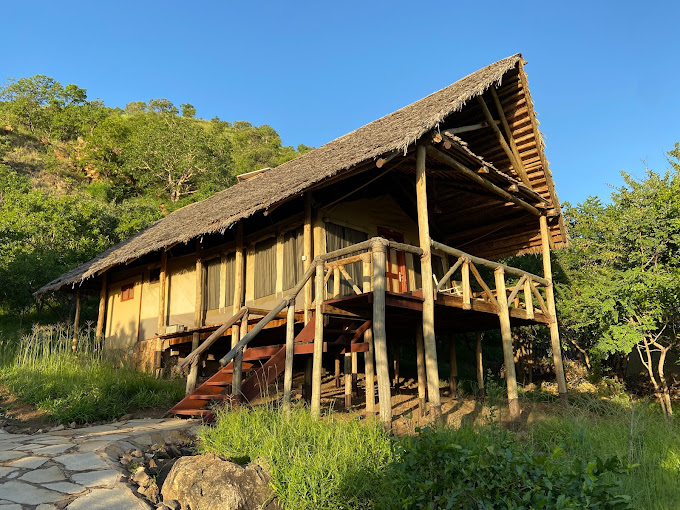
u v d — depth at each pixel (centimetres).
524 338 1568
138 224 2180
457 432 609
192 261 1277
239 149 6438
